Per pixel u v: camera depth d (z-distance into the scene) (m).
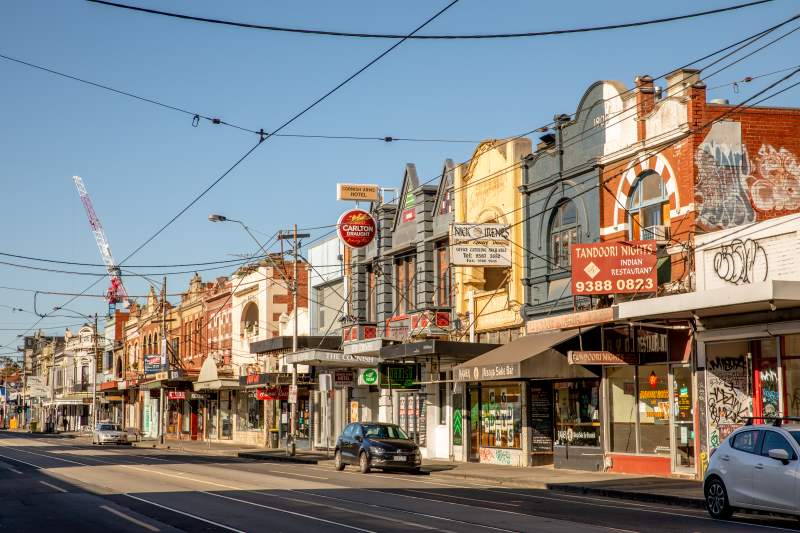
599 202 28.75
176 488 23.73
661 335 26.39
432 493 22.72
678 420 25.89
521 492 23.58
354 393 47.12
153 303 82.62
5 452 48.22
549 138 31.64
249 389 59.25
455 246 31.77
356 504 19.59
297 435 52.62
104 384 89.38
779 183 26.12
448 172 37.88
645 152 27.09
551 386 31.70
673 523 16.30
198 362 70.38
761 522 16.70
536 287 31.83
